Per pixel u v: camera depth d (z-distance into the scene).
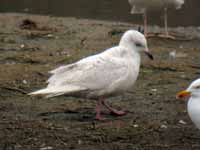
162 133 11.30
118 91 12.23
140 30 22.59
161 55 19.03
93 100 13.63
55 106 13.09
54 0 30.95
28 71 16.27
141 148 10.47
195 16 27.17
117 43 20.70
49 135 11.07
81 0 30.73
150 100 13.71
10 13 27.05
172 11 27.95
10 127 11.49
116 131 11.32
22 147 10.48
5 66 16.81
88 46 20.06
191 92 10.52
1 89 14.27
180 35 22.88
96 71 11.97
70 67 12.14
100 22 25.05
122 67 12.10
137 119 12.20
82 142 10.74
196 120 10.51
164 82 15.48
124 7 28.78
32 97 13.77
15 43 20.23
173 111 12.86
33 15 26.45
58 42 20.61
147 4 21.73
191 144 10.74
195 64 17.81
